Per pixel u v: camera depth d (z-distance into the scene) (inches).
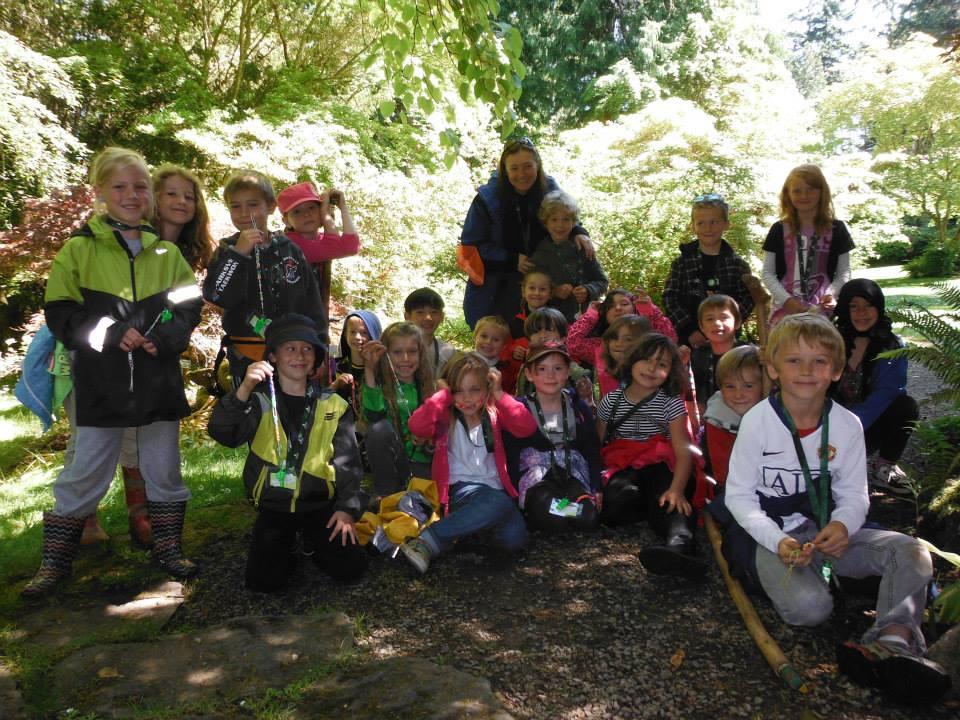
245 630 109.6
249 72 548.4
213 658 102.7
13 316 323.6
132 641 107.7
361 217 392.8
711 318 163.5
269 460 121.5
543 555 132.0
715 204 182.2
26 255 280.7
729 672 97.6
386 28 158.6
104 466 122.8
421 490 137.0
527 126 773.9
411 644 106.0
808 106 665.0
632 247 344.2
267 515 122.5
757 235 366.6
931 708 90.0
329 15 558.6
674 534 123.3
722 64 805.9
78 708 92.8
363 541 130.8
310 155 426.3
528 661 101.1
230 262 133.9
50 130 361.1
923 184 690.2
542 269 185.6
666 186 371.2
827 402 107.0
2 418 236.2
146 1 488.1
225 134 436.8
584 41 853.2
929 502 135.0
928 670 86.1
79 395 119.6
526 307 189.0
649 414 142.3
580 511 135.9
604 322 176.9
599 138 530.9
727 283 185.2
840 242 177.8
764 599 113.9
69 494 121.7
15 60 363.3
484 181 506.0
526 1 845.2
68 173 374.9
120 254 120.9
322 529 123.0
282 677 98.7
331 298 332.2
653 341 139.6
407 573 126.2
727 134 526.0
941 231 719.7
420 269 397.1
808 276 177.9
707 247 186.7
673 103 502.9
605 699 93.3
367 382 153.1
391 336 151.9
